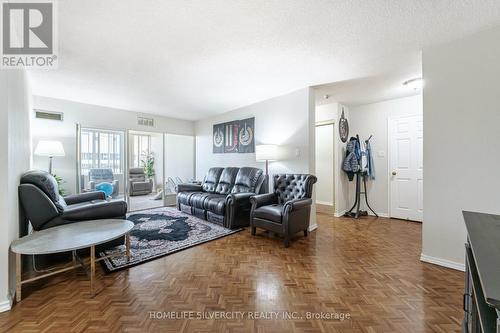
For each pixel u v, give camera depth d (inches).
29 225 98.2
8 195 64.9
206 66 109.7
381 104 174.9
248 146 181.9
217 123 218.1
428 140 91.3
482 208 79.7
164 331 54.7
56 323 57.3
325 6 67.1
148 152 253.8
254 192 153.9
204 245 113.0
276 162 158.1
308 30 79.7
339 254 101.3
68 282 77.4
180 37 83.8
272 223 117.0
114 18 72.2
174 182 233.3
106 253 100.7
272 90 145.6
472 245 33.0
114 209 104.4
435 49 89.7
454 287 73.6
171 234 128.0
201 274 83.1
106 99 165.8
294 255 100.4
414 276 81.1
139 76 121.6
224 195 167.0
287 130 150.9
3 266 62.6
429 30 79.4
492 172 78.0
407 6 67.1
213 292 71.5
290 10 68.9
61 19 72.3
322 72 117.0
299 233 132.8
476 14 70.7
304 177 131.4
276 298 68.4
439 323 57.4
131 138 251.9
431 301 66.5
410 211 162.1
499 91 76.7
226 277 81.0
